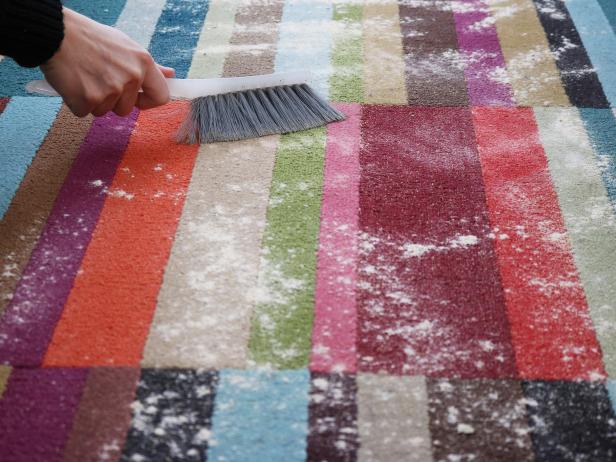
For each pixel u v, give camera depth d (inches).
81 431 32.4
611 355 35.7
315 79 55.3
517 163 47.6
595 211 43.9
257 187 45.5
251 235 42.1
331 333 36.6
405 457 31.5
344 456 31.5
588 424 32.8
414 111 52.2
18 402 33.5
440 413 33.2
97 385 34.2
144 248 41.3
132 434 32.3
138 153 48.3
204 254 40.9
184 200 44.5
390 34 60.6
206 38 60.0
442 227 42.8
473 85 54.9
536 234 42.4
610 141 49.4
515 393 34.0
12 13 38.0
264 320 37.3
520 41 59.7
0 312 37.5
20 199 44.4
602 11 63.3
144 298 38.4
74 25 40.9
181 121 51.4
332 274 39.7
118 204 44.3
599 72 56.1
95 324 37.0
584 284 39.3
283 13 63.3
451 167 47.2
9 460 31.2
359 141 49.4
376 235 42.1
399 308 37.9
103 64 41.8
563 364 35.3
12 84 54.8
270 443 32.0
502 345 36.1
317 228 42.6
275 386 34.3
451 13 63.3
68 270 39.9
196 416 33.0
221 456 31.5
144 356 35.5
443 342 36.3
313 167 47.1
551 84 54.9
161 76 45.8
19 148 48.4
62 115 51.6
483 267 40.3
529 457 31.5
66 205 44.1
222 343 36.1
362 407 33.4
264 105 50.9
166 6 64.2
